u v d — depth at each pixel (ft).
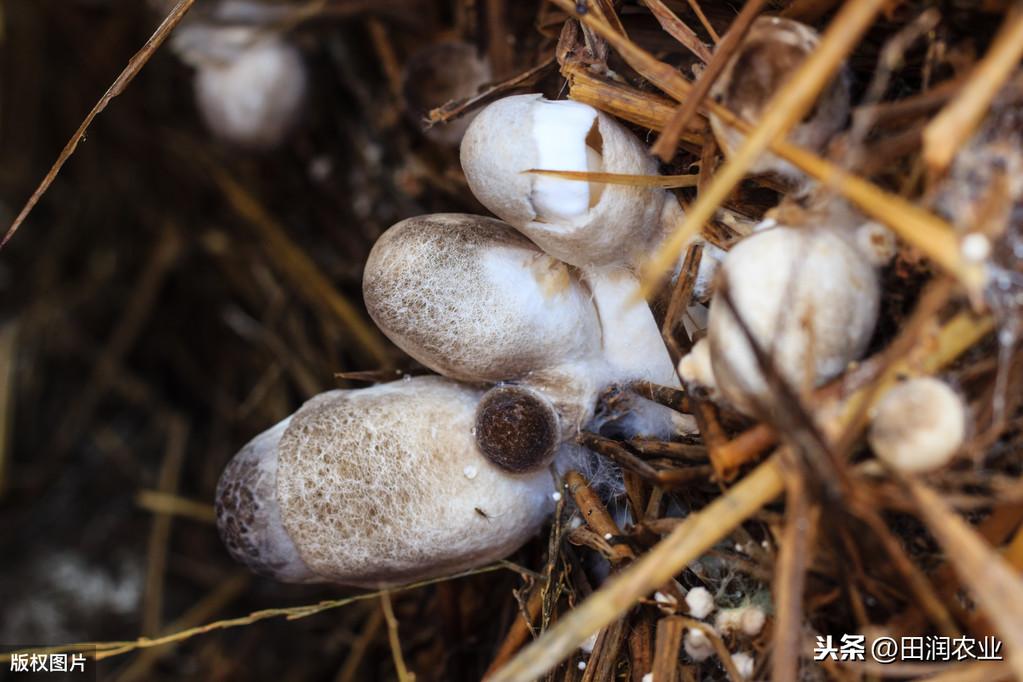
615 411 1.00
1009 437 0.90
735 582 0.97
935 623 0.91
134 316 1.62
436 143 1.20
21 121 1.65
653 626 0.99
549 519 1.03
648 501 1.01
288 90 1.29
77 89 1.60
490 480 0.98
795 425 0.86
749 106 0.90
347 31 1.30
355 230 1.35
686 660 0.98
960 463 0.89
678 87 0.94
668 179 0.95
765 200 0.97
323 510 0.98
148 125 1.54
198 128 1.48
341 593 1.37
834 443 0.87
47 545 1.56
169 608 1.47
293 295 1.40
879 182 0.92
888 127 0.91
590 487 1.01
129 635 1.46
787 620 0.87
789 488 0.88
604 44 1.00
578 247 0.95
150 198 1.61
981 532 0.91
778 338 0.87
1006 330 0.86
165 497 1.45
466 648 1.17
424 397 0.99
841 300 0.87
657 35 1.02
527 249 0.98
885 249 0.89
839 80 0.89
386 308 0.97
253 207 1.42
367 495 0.97
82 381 1.66
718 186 0.86
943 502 0.86
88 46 1.56
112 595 1.51
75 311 1.67
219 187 1.46
